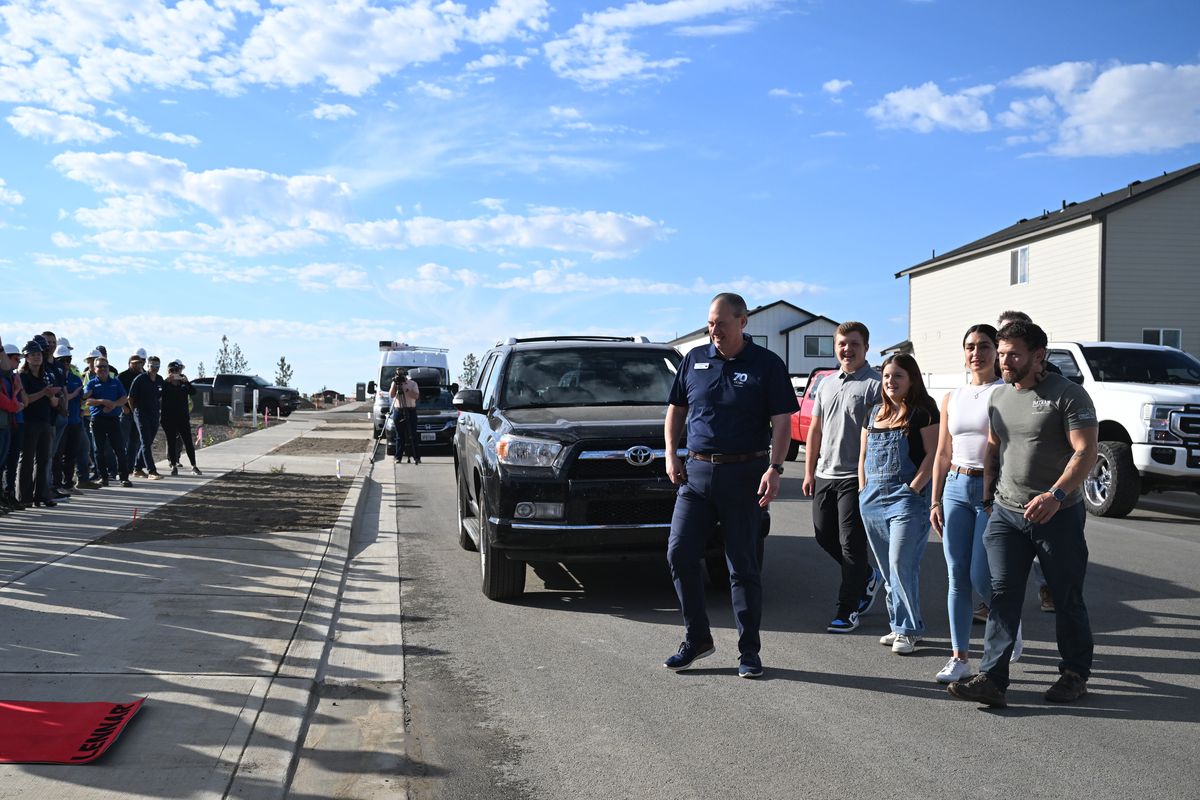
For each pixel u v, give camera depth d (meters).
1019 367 4.94
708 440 5.55
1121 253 27.36
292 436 27.91
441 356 28.89
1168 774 4.10
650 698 5.18
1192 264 27.64
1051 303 29.61
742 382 5.48
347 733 4.61
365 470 17.59
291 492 13.55
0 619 6.05
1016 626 5.01
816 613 7.17
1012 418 5.00
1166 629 6.60
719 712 4.94
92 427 13.74
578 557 7.05
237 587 7.25
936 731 4.65
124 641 5.66
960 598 5.38
